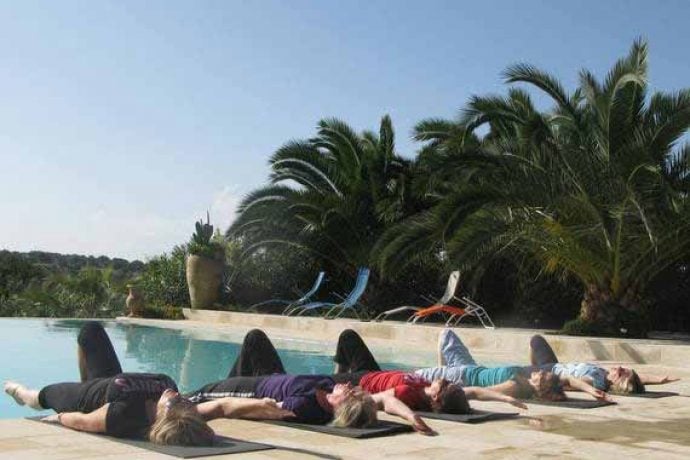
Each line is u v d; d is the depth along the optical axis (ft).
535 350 27.40
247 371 21.29
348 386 18.21
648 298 50.80
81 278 83.66
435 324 62.23
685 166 46.60
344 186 75.25
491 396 21.91
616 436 17.49
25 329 60.03
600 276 49.08
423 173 69.92
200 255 77.82
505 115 54.24
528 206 46.34
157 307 78.43
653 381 28.78
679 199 43.37
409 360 41.27
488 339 45.24
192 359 43.21
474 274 58.70
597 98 48.37
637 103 48.88
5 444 14.79
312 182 75.72
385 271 57.31
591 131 49.26
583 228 46.60
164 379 16.35
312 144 77.20
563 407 22.11
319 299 78.54
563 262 50.57
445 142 68.44
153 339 54.90
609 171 44.93
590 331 48.24
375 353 44.16
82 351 19.27
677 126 45.70
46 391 17.67
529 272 63.16
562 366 25.63
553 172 46.50
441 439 16.66
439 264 66.95
